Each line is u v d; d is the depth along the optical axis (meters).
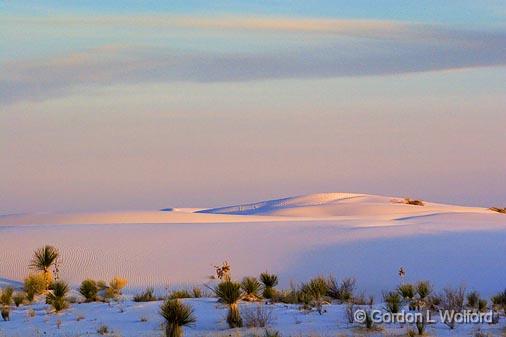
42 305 53.44
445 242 105.19
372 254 97.25
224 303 47.88
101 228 128.62
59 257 98.69
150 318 46.69
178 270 89.06
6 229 130.75
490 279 79.94
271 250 102.25
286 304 51.06
